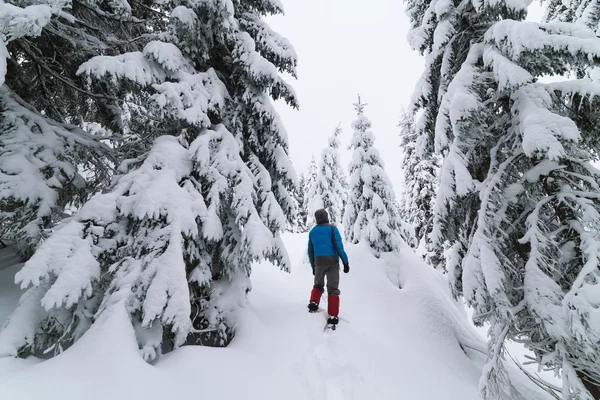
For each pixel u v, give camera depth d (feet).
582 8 26.30
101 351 9.00
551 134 12.37
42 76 18.21
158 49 13.75
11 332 9.33
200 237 13.67
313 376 11.32
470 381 15.14
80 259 9.90
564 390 11.48
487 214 14.53
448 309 22.06
